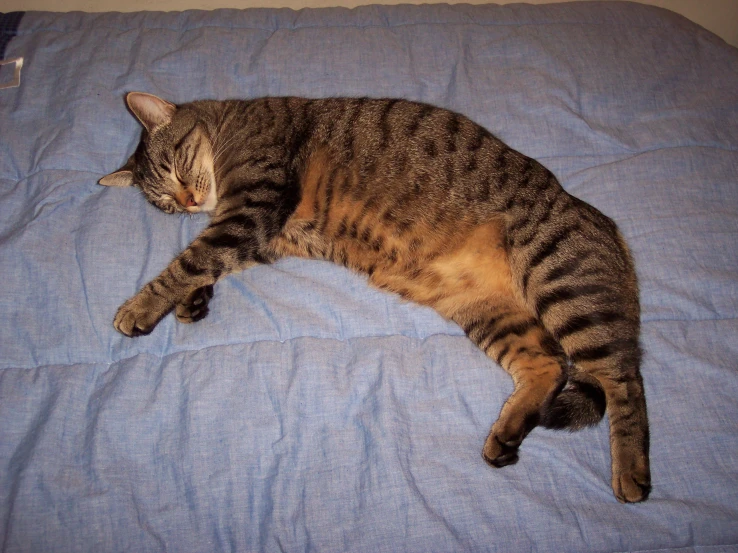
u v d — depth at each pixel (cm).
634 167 76
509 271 69
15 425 62
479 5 91
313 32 86
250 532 59
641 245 73
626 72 84
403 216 71
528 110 81
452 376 67
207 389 64
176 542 58
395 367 66
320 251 74
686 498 60
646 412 64
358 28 87
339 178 72
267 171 72
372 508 59
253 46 85
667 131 80
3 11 95
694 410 64
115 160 79
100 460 61
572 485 61
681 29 88
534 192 69
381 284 72
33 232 71
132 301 68
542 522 59
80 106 79
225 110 78
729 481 61
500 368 69
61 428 62
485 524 59
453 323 71
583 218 68
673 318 69
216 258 70
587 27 88
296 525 58
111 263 71
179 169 75
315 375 65
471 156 71
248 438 62
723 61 85
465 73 83
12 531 57
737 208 75
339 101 76
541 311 67
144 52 84
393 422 63
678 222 74
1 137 77
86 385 64
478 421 65
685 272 71
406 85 83
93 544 57
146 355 67
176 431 62
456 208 70
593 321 65
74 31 86
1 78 81
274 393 64
